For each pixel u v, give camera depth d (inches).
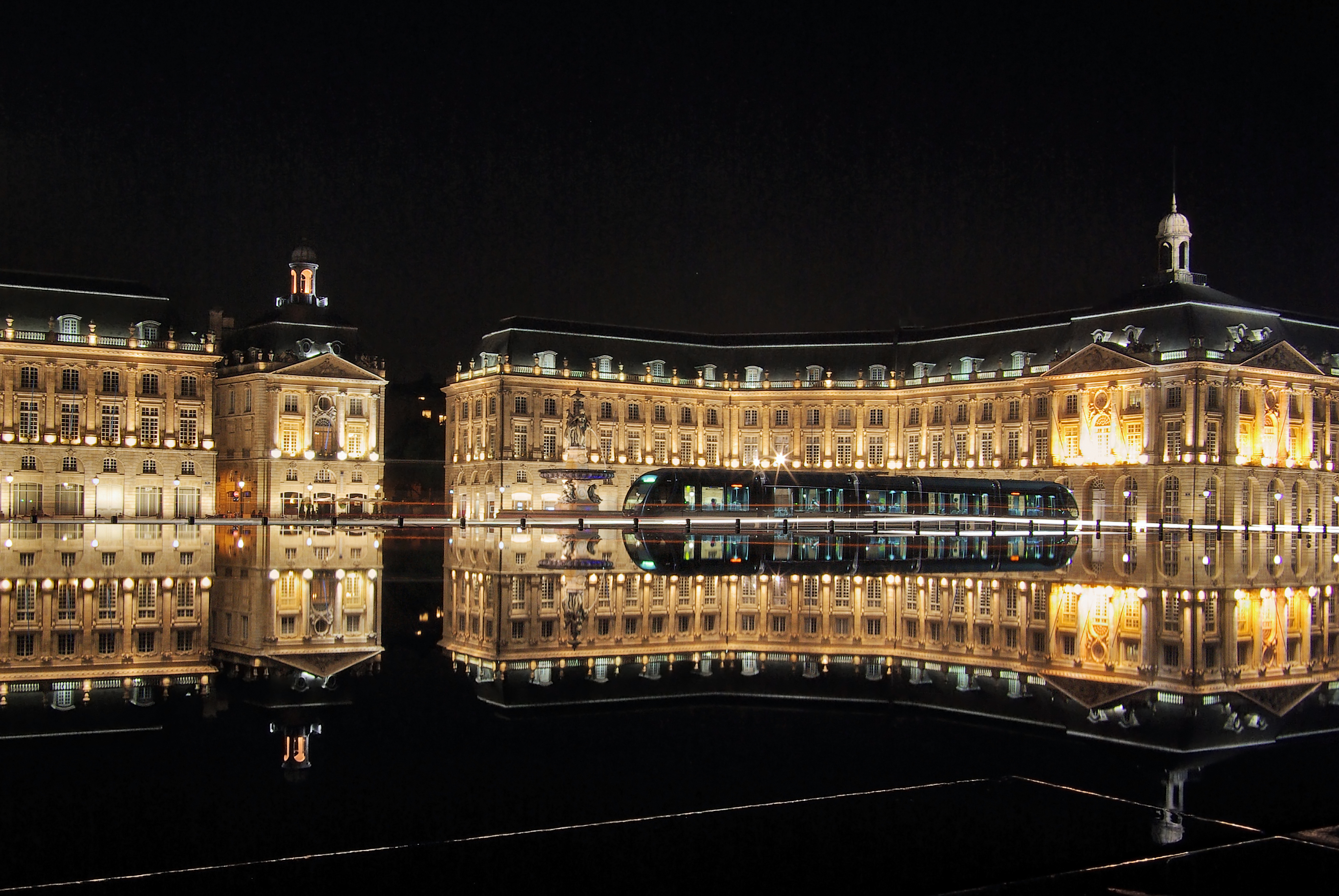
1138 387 5137.8
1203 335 5009.8
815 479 4650.6
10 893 445.4
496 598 1513.3
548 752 653.9
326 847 496.7
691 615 1310.3
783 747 667.4
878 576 1824.6
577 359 6008.9
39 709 772.0
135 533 3388.3
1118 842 510.9
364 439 5659.5
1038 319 5708.7
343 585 1710.1
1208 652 1066.7
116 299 5078.7
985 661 989.2
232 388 5659.5
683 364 6274.6
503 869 474.3
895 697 816.9
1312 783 601.6
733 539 3159.5
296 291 5925.2
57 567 2057.1
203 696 821.2
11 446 4783.5
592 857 485.4
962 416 5831.7
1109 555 2522.1
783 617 1293.1
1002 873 474.3
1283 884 466.3
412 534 3467.0
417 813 542.6
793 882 463.5
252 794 570.6
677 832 517.7
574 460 5413.4
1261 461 5032.0
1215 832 524.4
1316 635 1208.2
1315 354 5359.3
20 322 4847.4
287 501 5452.8
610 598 1499.8
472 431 6082.7
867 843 504.7
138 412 5049.2
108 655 1021.2
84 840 502.6
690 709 773.3
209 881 458.9
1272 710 795.4
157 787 582.2
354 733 698.8
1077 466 5310.0
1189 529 4229.8
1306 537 3784.5
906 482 4726.9
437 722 734.5
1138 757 650.8
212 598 1509.6
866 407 6127.0
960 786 589.0
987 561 2269.9
